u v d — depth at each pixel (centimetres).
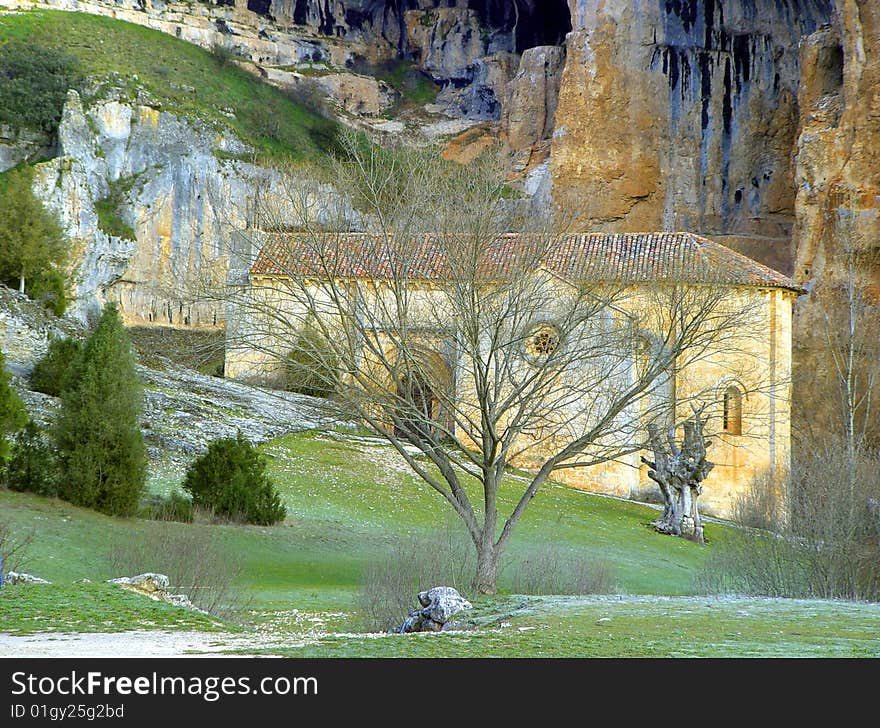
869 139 8269
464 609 2111
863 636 1641
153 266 9756
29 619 1756
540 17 13312
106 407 4153
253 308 4050
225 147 10494
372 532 4553
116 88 10200
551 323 4306
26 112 9962
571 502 5706
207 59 12300
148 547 2864
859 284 8250
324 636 1708
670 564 4516
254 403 6319
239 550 3912
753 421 6328
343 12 14375
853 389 8088
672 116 10288
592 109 10319
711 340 3978
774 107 10131
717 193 10250
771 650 1473
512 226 3981
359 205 3941
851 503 3188
